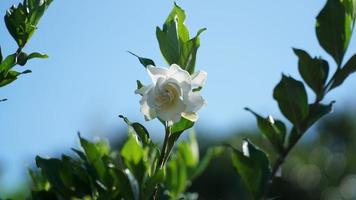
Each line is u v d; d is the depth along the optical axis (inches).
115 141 171.5
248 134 174.2
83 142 47.9
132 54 44.2
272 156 131.7
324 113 49.1
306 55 49.6
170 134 44.4
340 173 175.2
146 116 42.9
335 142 179.9
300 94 49.1
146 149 48.5
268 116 49.3
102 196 47.2
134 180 45.9
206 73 43.4
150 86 42.9
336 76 49.6
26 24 45.9
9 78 45.3
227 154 166.2
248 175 48.8
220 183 167.2
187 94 42.7
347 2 49.9
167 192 51.8
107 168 47.9
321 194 170.2
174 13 46.0
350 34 50.0
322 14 50.0
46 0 47.0
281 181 165.2
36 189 51.6
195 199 55.5
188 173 55.4
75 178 49.2
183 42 45.4
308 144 177.8
